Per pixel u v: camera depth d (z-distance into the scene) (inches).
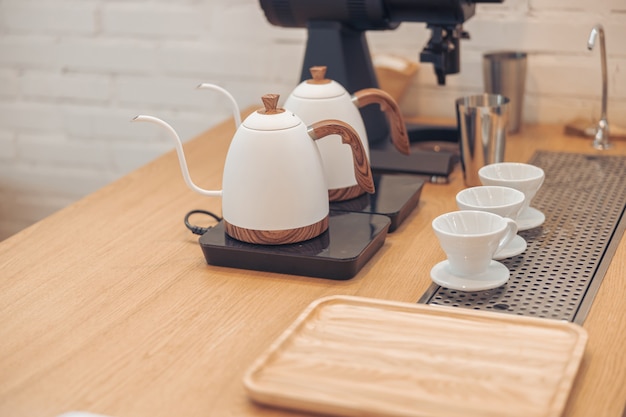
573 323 36.6
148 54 81.7
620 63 67.2
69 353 36.2
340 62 61.0
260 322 38.4
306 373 32.9
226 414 31.5
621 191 53.7
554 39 68.5
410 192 51.5
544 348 34.3
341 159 49.4
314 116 49.0
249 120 43.6
